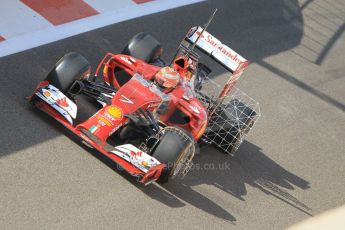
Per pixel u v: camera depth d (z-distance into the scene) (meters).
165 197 31.62
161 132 31.41
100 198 30.00
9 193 28.58
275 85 47.31
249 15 55.38
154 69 34.53
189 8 52.38
